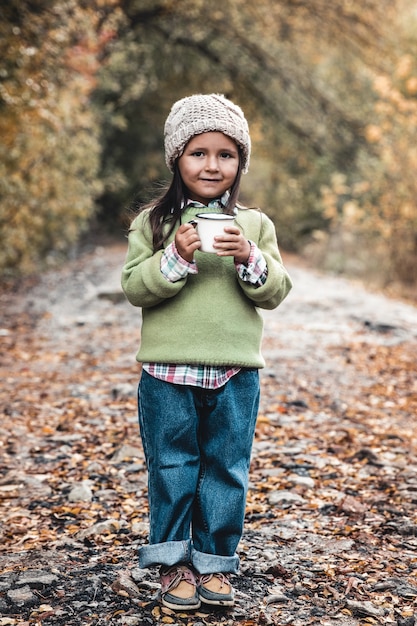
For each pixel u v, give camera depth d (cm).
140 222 315
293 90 2347
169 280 293
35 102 1247
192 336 300
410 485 467
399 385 768
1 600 320
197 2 2052
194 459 309
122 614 308
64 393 720
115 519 419
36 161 1627
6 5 1184
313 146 2466
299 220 2797
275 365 841
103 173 2689
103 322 1155
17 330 1091
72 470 505
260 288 300
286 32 2119
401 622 305
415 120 1519
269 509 433
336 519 416
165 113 2669
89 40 1528
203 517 308
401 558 364
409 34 1762
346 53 2180
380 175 1650
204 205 312
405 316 1189
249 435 314
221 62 2264
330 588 330
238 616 308
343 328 1080
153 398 306
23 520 420
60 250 2134
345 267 1995
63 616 307
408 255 1656
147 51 2238
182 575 308
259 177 2891
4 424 614
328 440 573
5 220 1583
